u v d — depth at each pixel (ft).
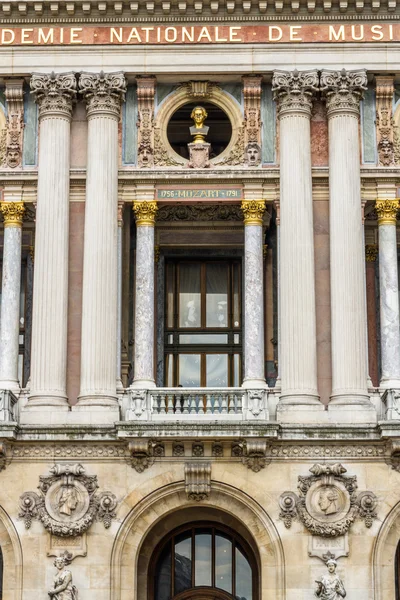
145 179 192.24
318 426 180.45
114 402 184.14
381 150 192.75
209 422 179.11
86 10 193.47
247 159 192.75
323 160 192.75
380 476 180.86
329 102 193.06
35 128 194.59
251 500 180.86
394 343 188.14
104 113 192.13
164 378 207.82
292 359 184.96
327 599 175.73
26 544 179.63
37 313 186.91
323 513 179.32
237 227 208.33
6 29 194.59
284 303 187.11
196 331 210.18
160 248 209.36
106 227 188.75
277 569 179.32
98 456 181.98
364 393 184.14
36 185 193.06
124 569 180.45
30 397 184.85
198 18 193.98
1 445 179.22
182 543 190.90
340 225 188.55
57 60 193.67
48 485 180.86
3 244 200.64
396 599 185.98
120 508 180.65
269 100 195.00
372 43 193.47
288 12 193.98
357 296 186.39
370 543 179.11
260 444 179.22
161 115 195.00
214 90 196.13
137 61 193.47
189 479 181.37
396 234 203.31
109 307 186.80
